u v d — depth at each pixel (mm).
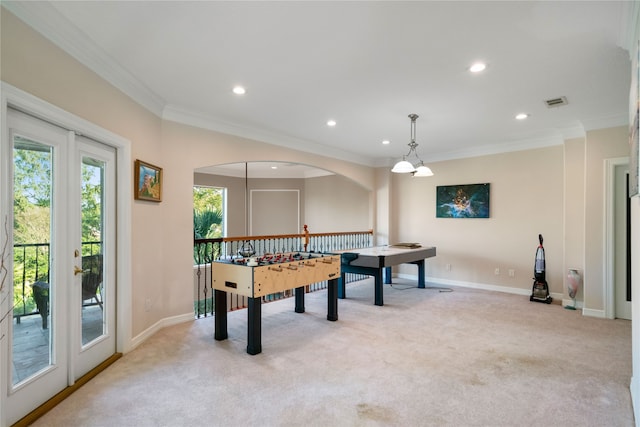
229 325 3699
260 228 8344
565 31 2146
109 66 2572
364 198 7242
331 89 3135
